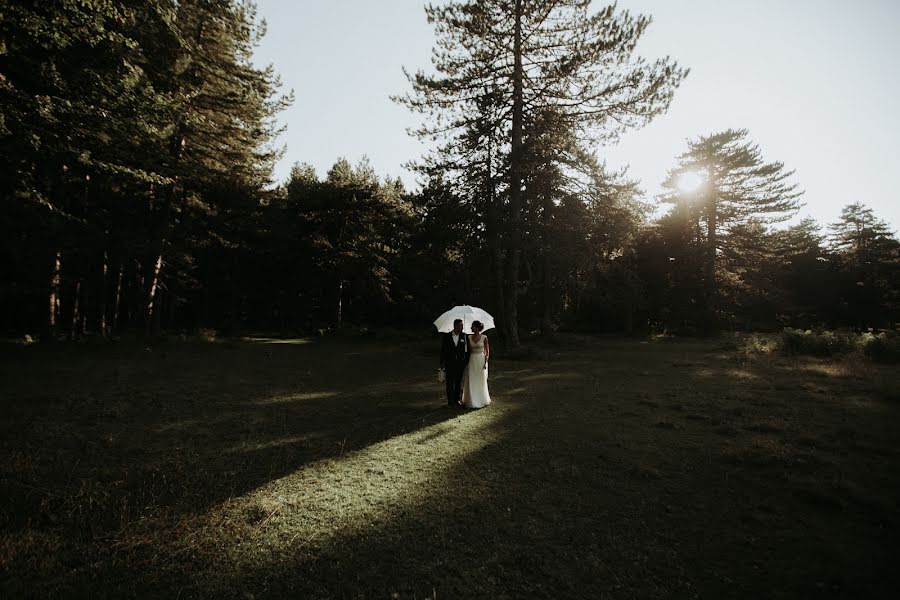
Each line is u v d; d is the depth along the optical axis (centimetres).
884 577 311
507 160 1941
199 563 324
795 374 1295
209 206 2433
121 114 1022
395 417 792
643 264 4156
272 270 4228
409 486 476
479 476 507
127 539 353
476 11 1866
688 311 3950
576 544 360
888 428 692
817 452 579
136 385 1025
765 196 3859
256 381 1157
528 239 1944
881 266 4716
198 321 4344
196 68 1908
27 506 397
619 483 488
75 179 1616
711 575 318
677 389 1069
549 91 1931
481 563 331
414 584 303
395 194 4181
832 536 371
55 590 286
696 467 537
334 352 2038
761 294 4122
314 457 567
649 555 344
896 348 1586
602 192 1961
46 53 934
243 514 403
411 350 2145
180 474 498
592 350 2278
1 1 790
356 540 362
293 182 4575
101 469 504
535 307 2725
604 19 1808
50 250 1764
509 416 801
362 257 3509
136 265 2848
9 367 1199
